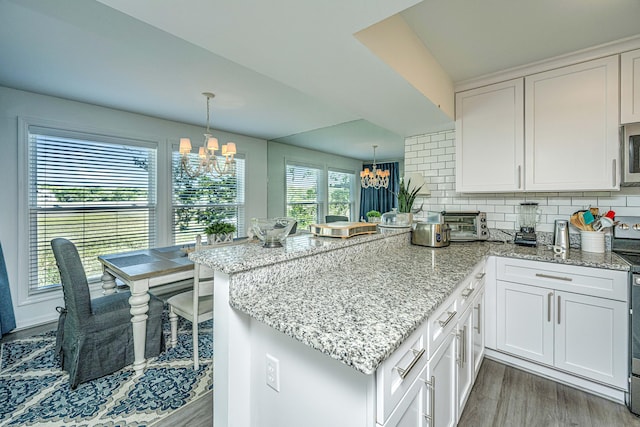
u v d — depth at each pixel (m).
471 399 1.72
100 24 1.72
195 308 1.97
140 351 1.97
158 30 1.79
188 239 3.95
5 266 2.60
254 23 1.15
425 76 1.88
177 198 3.84
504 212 2.51
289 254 1.27
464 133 2.42
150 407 1.63
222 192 4.37
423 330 0.99
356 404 0.79
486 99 2.31
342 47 1.33
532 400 1.71
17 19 1.67
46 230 2.89
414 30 1.70
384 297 1.09
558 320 1.83
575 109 1.96
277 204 4.89
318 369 0.89
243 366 1.13
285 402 1.00
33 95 2.77
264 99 2.98
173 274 2.11
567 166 1.99
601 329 1.69
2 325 2.55
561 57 1.98
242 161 4.63
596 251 1.99
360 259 1.76
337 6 1.05
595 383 1.74
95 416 1.57
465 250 2.11
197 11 1.08
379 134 4.16
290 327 0.85
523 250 2.11
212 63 2.22
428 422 1.03
